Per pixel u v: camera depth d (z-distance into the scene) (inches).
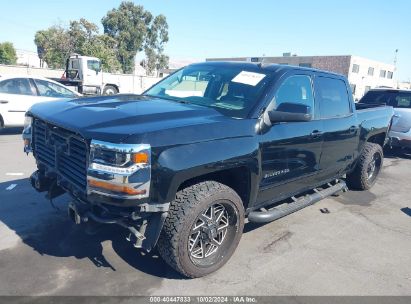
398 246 167.5
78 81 729.0
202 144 117.0
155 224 114.1
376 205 221.6
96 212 117.3
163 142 108.6
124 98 152.0
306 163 165.5
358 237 174.1
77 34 1565.0
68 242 147.7
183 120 121.3
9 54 1988.2
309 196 180.9
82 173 114.9
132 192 103.8
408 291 131.6
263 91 144.1
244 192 140.3
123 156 102.5
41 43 1899.6
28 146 149.8
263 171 141.3
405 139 347.6
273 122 140.9
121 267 132.6
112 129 108.0
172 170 109.2
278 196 159.3
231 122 128.0
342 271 141.8
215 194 123.2
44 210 176.2
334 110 185.3
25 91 374.9
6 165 254.2
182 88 164.1
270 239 164.7
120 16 1914.4
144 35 2049.7
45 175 139.2
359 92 2114.9
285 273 137.3
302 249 157.5
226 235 136.3
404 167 332.8
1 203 182.5
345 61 1974.7
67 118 121.1
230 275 133.0
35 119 143.3
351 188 249.4
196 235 126.0
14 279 121.5
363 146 221.8
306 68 169.2
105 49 1651.1
